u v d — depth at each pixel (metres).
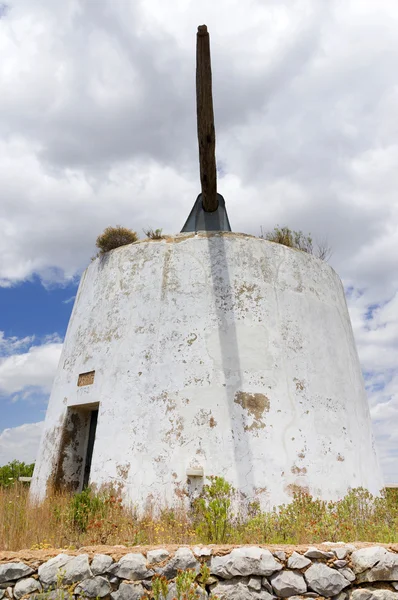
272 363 8.31
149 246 9.51
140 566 4.51
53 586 4.38
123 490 7.47
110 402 8.30
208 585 4.48
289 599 4.47
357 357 10.54
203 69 7.54
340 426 8.59
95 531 5.91
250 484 7.28
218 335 8.35
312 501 7.32
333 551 4.76
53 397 10.02
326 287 10.03
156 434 7.71
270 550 4.68
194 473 7.18
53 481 8.64
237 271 8.92
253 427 7.71
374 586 4.70
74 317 10.51
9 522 5.98
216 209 10.61
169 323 8.56
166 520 6.66
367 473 8.73
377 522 7.00
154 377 8.16
